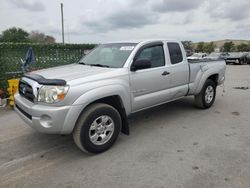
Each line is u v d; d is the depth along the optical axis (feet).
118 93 12.10
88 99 10.80
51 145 13.12
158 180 9.49
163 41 15.51
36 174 10.16
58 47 32.94
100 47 16.43
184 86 16.85
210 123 16.20
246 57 80.18
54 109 10.19
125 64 12.98
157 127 15.56
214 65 19.44
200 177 9.62
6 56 25.89
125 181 9.48
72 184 9.37
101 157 11.53
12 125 16.44
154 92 14.61
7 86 25.14
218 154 11.58
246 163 10.68
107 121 11.91
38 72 12.91
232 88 30.55
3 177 9.95
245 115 18.01
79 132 11.03
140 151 12.06
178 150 12.09
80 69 13.05
